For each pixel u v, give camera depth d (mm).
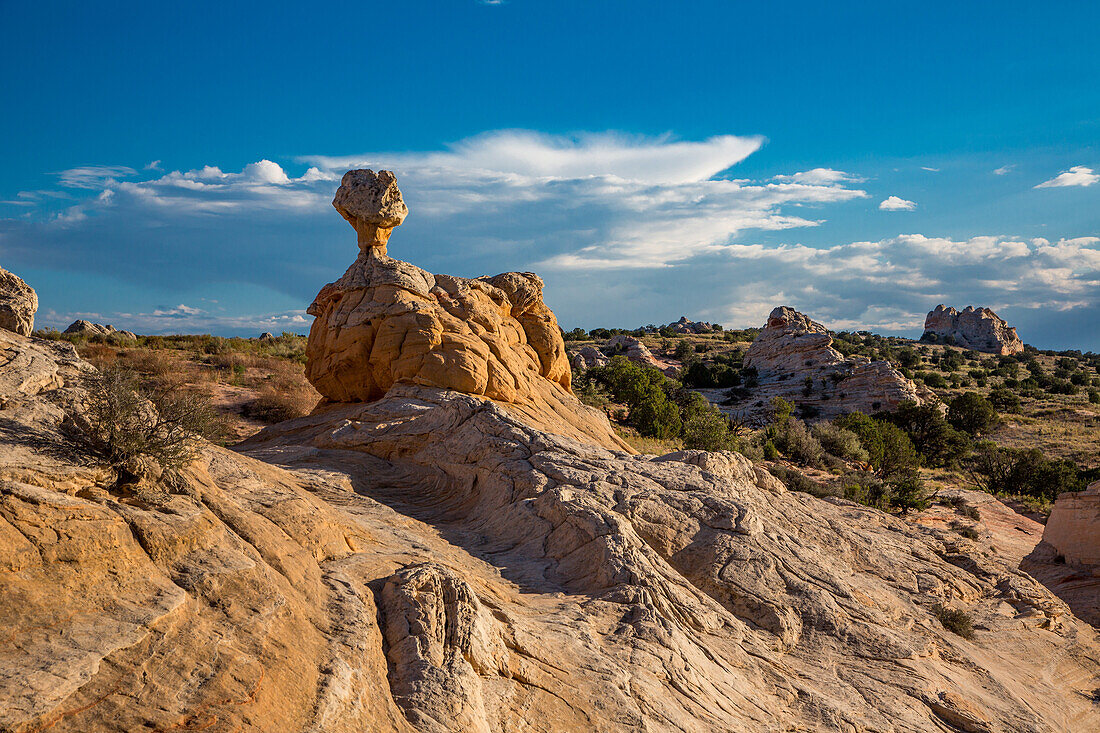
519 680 7848
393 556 9875
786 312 121688
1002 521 36562
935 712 10711
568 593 11203
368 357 23688
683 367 130750
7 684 4469
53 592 5324
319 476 15703
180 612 5824
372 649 7004
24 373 7828
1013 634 15719
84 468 6641
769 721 9141
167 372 36281
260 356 50375
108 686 4871
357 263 25609
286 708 5570
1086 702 13953
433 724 6438
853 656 11711
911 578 16844
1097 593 20703
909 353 156375
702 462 17750
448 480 16906
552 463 15172
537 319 30844
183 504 7203
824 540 17406
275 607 6543
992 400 100250
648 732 7754
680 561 13211
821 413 92062
